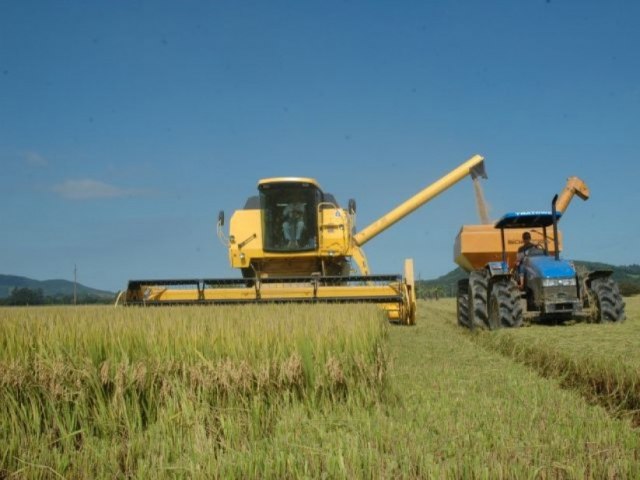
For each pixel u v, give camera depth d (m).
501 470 4.05
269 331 6.49
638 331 10.50
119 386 5.51
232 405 5.62
